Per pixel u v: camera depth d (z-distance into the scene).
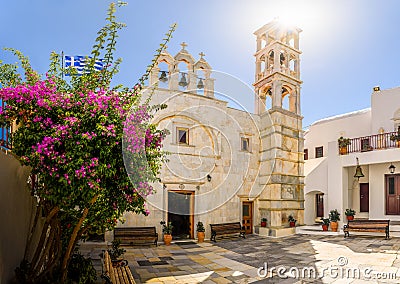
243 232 11.70
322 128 17.78
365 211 14.59
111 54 4.77
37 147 3.63
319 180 15.29
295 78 14.16
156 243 9.87
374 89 15.60
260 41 14.94
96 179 3.73
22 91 3.94
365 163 13.39
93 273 5.25
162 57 9.50
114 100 4.18
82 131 3.78
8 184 4.01
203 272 6.61
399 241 10.23
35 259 4.27
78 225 4.37
